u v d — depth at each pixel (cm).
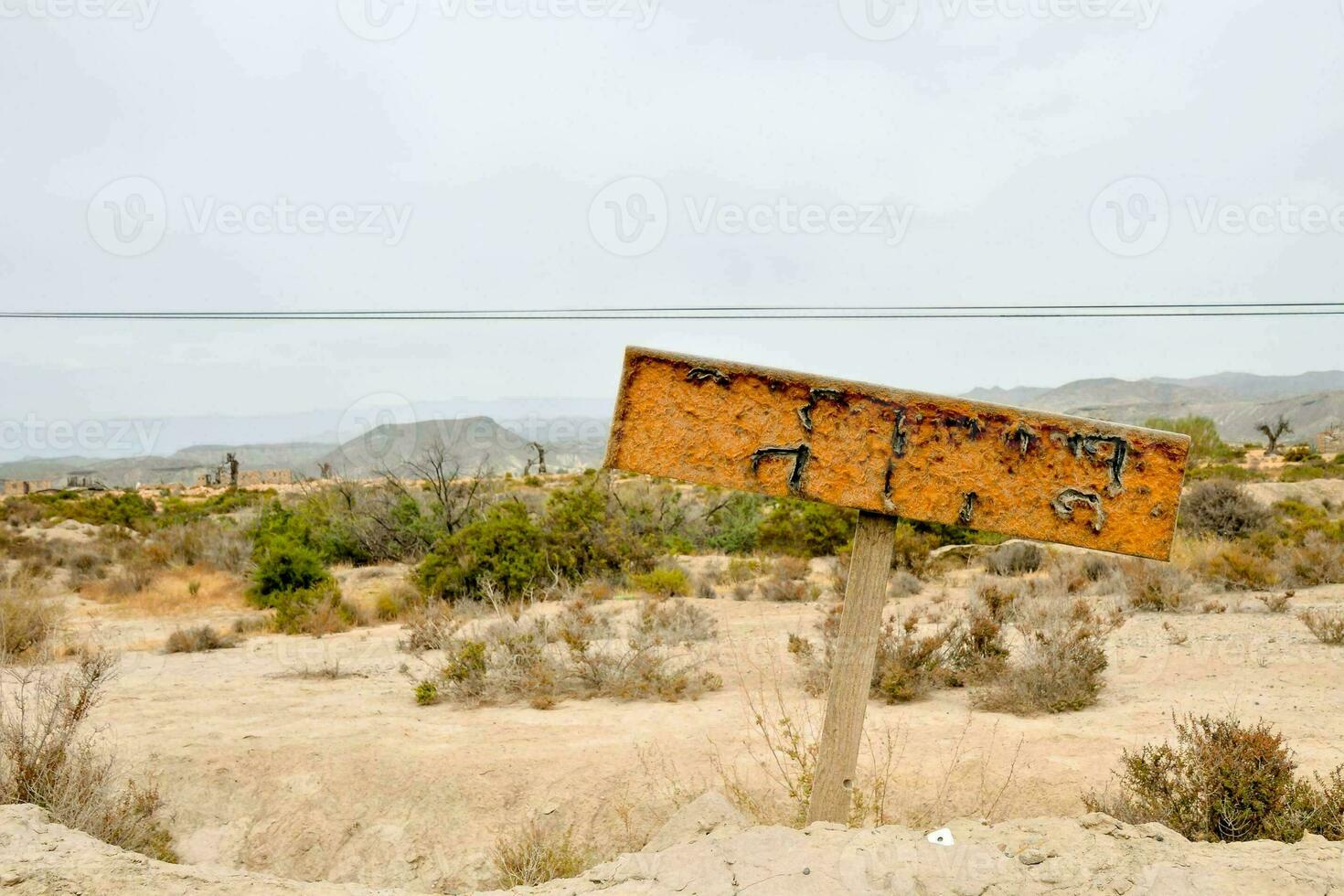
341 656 1398
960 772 685
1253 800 515
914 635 1179
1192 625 1279
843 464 443
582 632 1164
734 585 2056
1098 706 896
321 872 645
